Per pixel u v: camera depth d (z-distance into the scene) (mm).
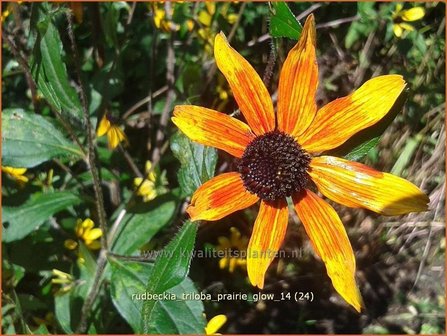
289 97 103
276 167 101
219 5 184
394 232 192
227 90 178
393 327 184
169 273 98
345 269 96
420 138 189
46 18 123
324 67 195
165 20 172
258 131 104
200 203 101
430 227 191
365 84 100
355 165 101
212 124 104
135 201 172
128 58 190
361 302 94
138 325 135
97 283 145
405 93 100
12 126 144
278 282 182
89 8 172
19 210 147
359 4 186
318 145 102
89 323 151
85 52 195
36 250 160
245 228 180
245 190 104
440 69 193
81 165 184
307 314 185
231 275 177
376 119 98
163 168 183
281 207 103
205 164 111
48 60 129
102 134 163
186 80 169
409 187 97
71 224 168
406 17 185
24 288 167
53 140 144
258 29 195
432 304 188
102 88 166
